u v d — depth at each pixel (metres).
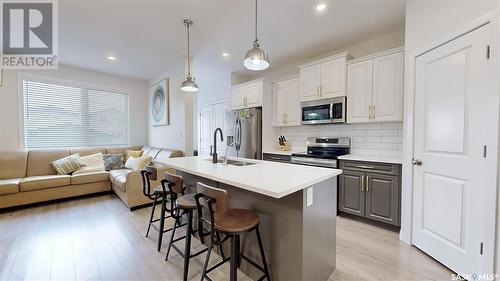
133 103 5.14
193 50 3.45
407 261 1.87
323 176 1.55
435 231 1.86
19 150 3.63
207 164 2.17
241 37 3.00
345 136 3.36
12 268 1.79
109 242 2.23
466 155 1.61
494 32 1.41
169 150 4.03
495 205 1.42
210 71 4.66
